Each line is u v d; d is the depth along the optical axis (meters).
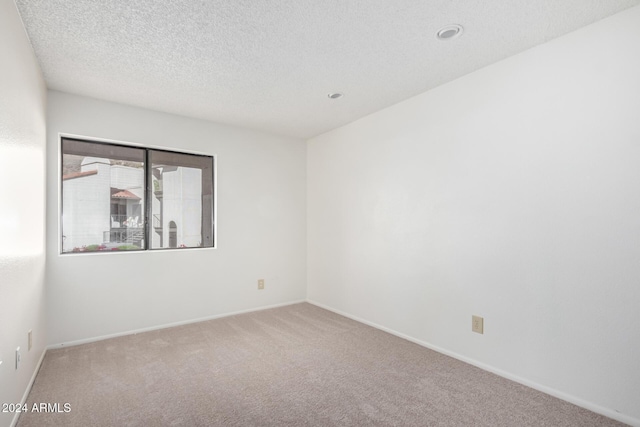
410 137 2.96
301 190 4.32
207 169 3.65
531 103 2.14
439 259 2.69
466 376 2.26
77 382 2.14
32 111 2.08
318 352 2.66
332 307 3.88
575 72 1.94
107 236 3.07
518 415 1.81
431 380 2.20
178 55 2.21
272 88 2.74
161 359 2.51
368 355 2.61
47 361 2.45
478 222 2.42
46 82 2.59
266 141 4.02
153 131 3.24
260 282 3.93
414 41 2.06
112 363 2.43
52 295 2.70
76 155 2.92
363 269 3.46
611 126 1.81
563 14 1.79
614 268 1.79
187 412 1.82
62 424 1.71
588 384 1.88
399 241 3.05
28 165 1.97
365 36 2.00
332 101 3.04
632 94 1.74
